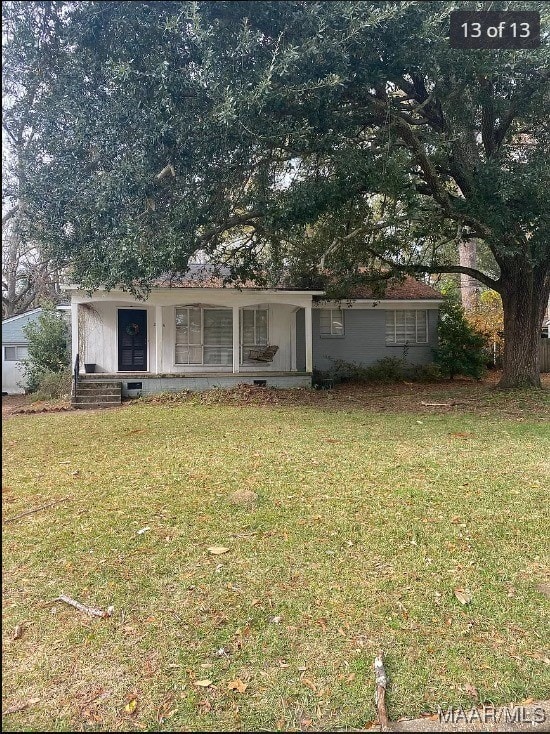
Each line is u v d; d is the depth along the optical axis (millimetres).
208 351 14836
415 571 3363
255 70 6918
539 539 3838
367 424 8594
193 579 3277
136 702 2240
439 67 7594
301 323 15891
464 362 15773
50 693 2293
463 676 2387
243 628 2756
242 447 6934
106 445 7340
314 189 8469
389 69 7684
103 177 7293
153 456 6535
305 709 2201
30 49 7160
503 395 11375
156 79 6812
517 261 11703
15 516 4438
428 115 9820
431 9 7102
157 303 13062
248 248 12094
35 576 3348
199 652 2564
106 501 4797
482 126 10148
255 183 9047
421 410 10125
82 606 2980
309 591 3119
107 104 7176
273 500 4699
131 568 3441
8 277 22016
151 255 7871
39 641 2656
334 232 11125
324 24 6770
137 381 12977
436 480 5266
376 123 9180
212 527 4105
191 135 7238
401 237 11672
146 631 2742
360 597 3049
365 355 16500
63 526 4188
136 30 6977
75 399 12000
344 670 2432
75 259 8609
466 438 7316
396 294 16391
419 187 10492
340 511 4406
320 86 6941
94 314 14180
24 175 8125
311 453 6496
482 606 2951
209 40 6707
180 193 8125
